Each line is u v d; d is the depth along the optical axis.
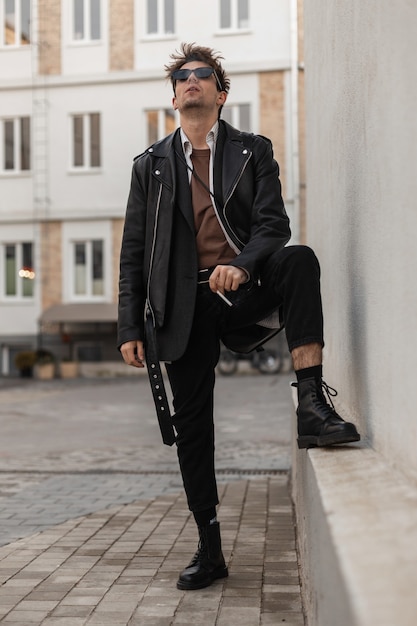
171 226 3.34
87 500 5.80
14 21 25.16
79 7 24.75
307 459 2.69
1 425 11.89
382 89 2.29
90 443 9.62
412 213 1.88
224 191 3.30
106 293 25.12
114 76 24.61
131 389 19.36
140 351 3.43
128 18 24.45
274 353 23.27
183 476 3.53
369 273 2.60
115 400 16.25
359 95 2.83
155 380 3.32
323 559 1.84
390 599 1.13
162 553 4.16
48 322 25.22
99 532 4.71
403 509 1.58
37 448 9.21
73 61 24.91
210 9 23.75
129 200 3.51
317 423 2.70
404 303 1.97
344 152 3.36
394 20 2.10
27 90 25.22
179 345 3.30
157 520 5.04
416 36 1.86
